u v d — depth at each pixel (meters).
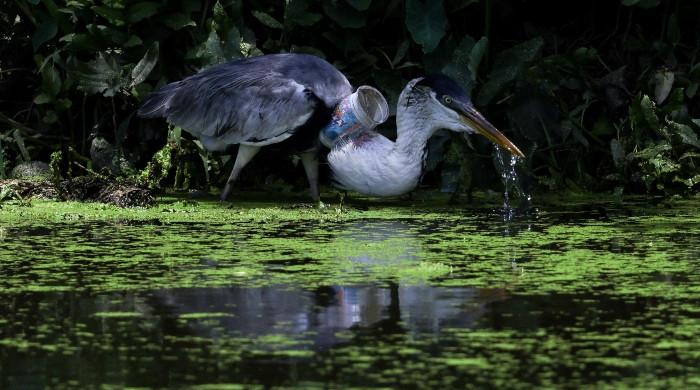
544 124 14.39
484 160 14.26
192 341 6.92
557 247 10.17
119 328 7.23
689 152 14.24
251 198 13.91
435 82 12.84
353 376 6.16
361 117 12.89
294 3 14.64
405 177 12.95
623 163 14.16
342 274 8.90
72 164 15.11
